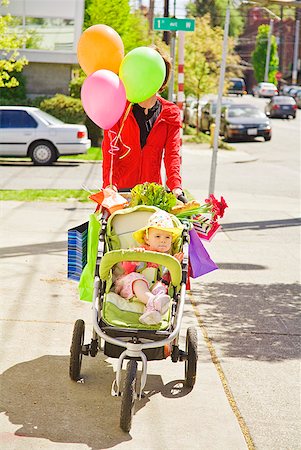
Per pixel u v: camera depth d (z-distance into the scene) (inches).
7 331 272.4
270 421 208.8
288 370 248.5
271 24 3408.0
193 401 220.5
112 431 198.2
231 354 261.9
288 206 632.4
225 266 394.9
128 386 195.6
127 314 205.6
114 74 225.6
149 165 247.0
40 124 877.2
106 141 240.7
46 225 482.0
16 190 648.4
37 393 220.5
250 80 4074.8
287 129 1705.2
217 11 3595.0
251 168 981.2
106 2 1309.1
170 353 223.1
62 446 187.9
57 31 1174.3
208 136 1438.2
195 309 315.0
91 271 223.8
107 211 229.3
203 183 792.9
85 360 250.8
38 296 317.1
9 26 1159.0
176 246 222.2
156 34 1780.3
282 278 374.9
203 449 190.9
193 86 1378.0
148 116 242.8
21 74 1173.1
